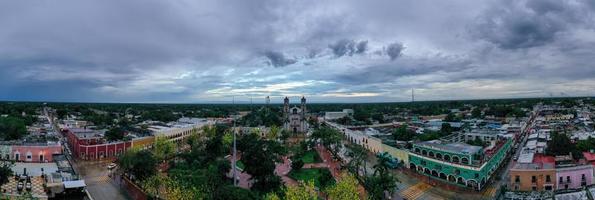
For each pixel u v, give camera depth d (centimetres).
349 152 17750
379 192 10612
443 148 13812
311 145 19950
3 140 17600
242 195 9369
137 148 16738
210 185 10012
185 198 9412
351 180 9944
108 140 18700
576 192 9325
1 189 10381
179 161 15300
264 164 11981
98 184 13150
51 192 11381
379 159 12462
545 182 11369
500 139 16838
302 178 14162
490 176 13312
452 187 12362
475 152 13038
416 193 12062
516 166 11994
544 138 17975
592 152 13600
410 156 14825
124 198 11638
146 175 12125
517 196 9531
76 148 18362
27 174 12419
